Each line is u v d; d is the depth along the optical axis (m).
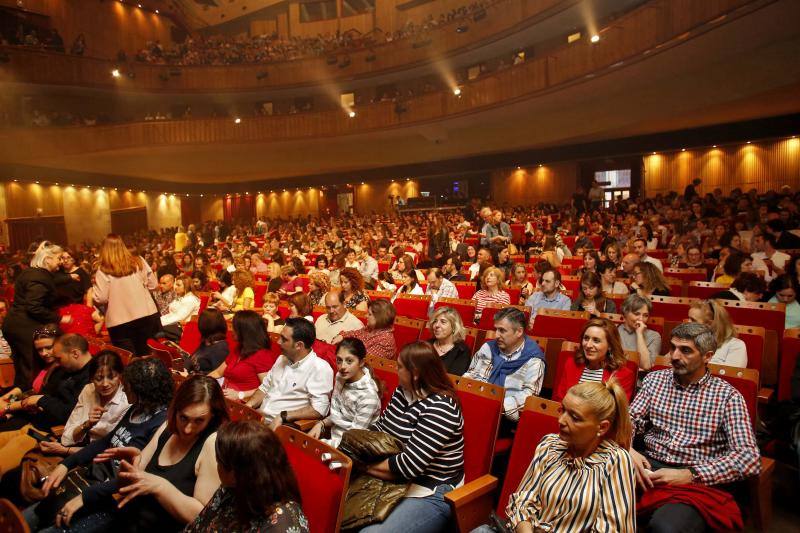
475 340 4.36
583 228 13.04
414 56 19.19
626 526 2.06
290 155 22.98
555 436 2.36
